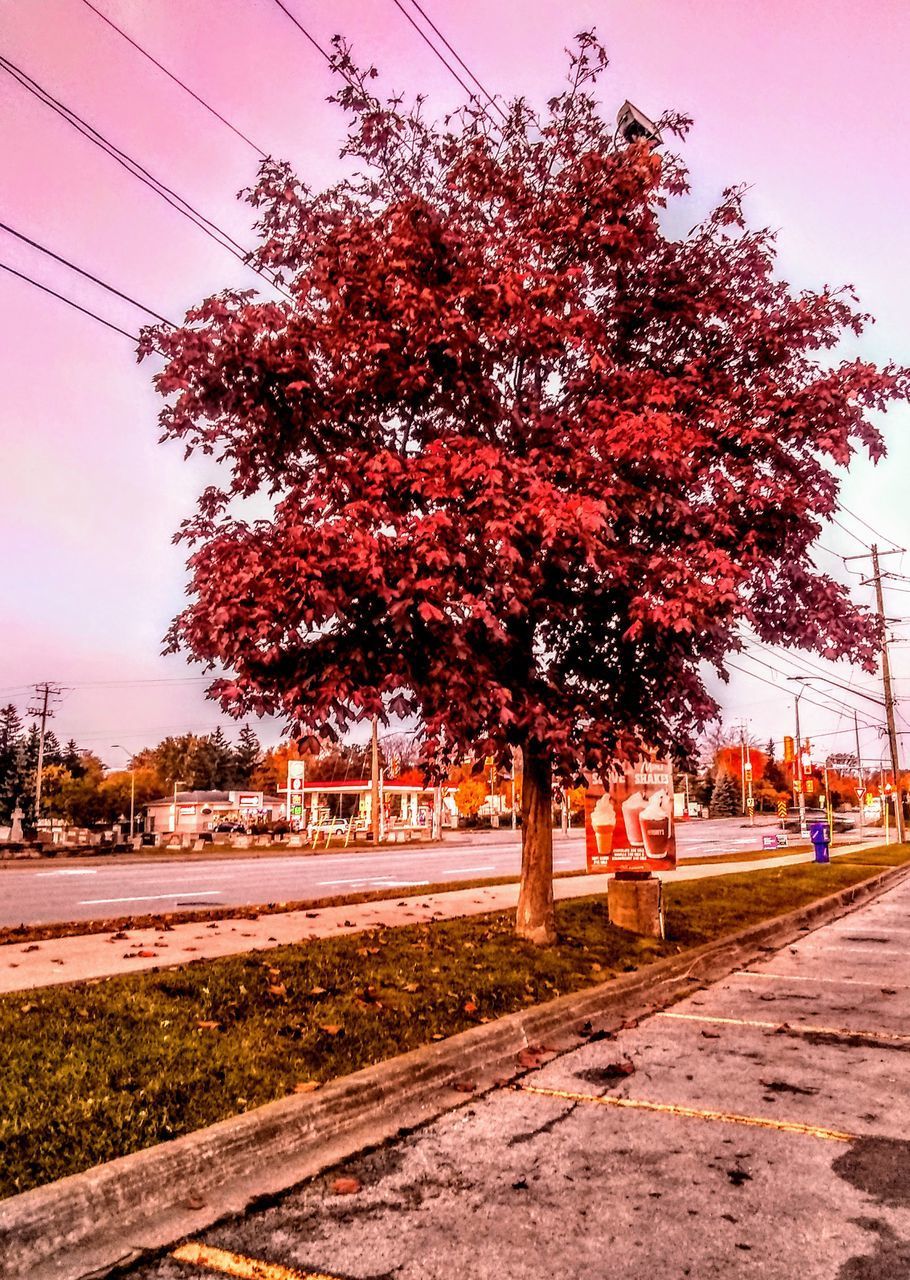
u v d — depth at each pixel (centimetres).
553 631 935
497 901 1438
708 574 819
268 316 800
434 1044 620
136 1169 403
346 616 757
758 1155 468
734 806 12006
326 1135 488
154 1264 356
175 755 12169
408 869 2642
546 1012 738
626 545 877
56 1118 448
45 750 9988
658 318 980
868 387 870
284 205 895
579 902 1347
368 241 846
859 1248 368
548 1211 402
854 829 8262
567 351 950
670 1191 423
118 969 792
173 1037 589
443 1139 493
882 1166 453
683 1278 345
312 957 862
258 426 854
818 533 919
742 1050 685
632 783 1170
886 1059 658
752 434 879
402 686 771
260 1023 636
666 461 792
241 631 700
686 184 948
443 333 803
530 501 738
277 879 2216
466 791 7869
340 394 854
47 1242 359
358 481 768
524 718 799
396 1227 387
